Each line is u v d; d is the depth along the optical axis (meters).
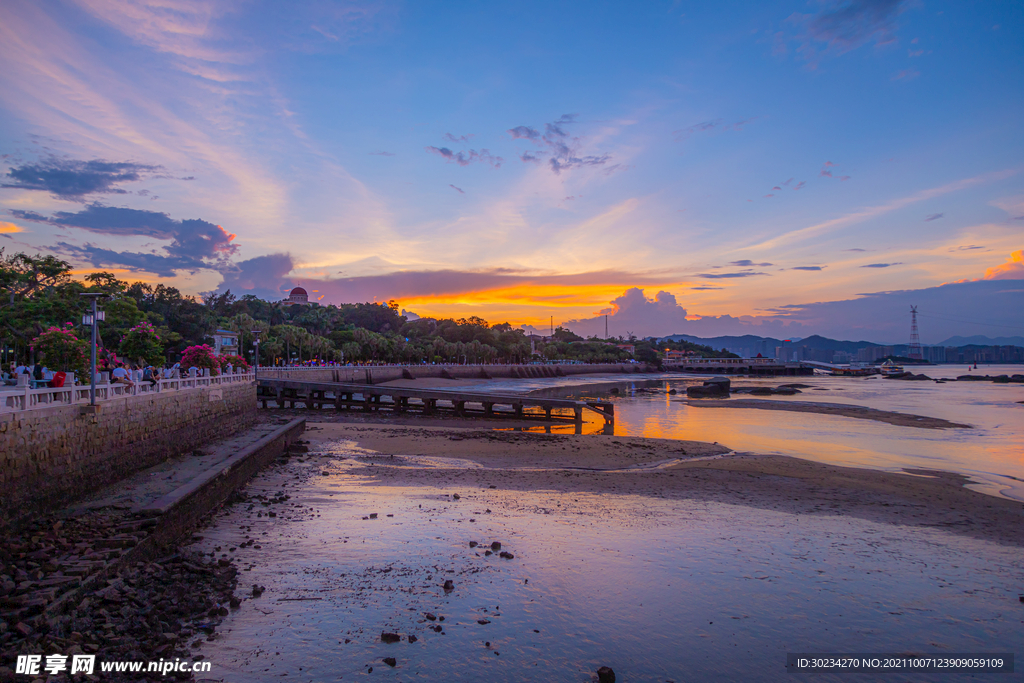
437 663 8.65
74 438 15.90
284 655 8.73
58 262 50.81
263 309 137.62
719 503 19.00
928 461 29.14
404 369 119.25
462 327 188.62
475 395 47.50
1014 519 17.61
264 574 11.95
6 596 9.12
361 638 9.35
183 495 14.85
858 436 39.44
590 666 8.77
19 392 13.66
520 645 9.30
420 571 12.31
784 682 8.41
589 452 30.23
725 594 11.52
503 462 27.12
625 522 16.47
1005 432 41.75
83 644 8.40
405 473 23.70
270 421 39.22
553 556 13.44
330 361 118.69
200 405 27.88
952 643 9.73
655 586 11.84
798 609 10.91
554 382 129.62
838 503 19.25
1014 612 10.95
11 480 12.95
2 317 44.03
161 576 11.41
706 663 8.94
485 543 14.27
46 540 11.91
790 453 31.58
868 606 11.12
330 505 17.92
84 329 46.03
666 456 29.23
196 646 8.86
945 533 15.98
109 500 15.73
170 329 87.12
